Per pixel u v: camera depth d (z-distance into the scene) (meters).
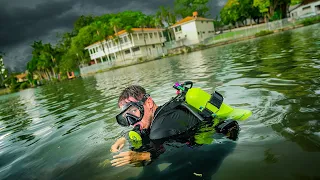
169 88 5.95
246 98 3.41
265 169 1.60
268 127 2.21
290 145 1.83
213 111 2.43
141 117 2.38
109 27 49.38
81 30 60.75
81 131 3.62
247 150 1.88
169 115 2.29
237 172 1.63
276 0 45.66
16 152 3.29
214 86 4.98
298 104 2.69
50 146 3.18
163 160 1.99
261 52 10.87
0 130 5.54
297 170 1.52
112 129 3.34
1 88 67.31
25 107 9.88
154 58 41.38
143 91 2.43
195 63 13.12
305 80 3.79
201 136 2.20
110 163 2.19
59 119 5.12
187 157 1.94
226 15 63.16
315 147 1.73
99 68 48.19
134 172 1.94
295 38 15.34
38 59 67.00
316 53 6.60
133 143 2.47
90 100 7.18
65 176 2.16
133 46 47.22
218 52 19.67
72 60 56.78
